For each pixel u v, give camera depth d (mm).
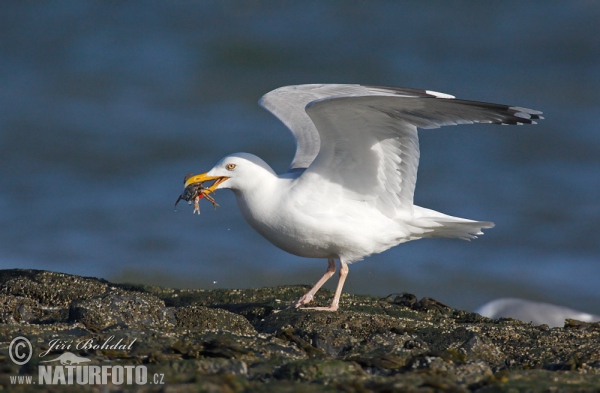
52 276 12281
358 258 12094
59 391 7090
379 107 10742
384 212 12070
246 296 13117
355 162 11680
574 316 15227
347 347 9633
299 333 9898
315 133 13258
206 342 8914
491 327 10562
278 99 14047
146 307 10344
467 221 12156
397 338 9977
